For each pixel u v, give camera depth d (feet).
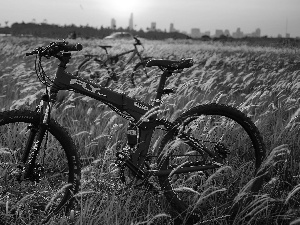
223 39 159.63
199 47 95.81
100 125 19.16
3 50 59.62
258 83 34.50
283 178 14.71
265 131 18.30
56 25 252.62
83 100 23.98
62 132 11.48
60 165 15.06
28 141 11.19
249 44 120.26
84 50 65.41
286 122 18.76
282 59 59.62
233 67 50.03
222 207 12.69
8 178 12.19
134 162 12.07
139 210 12.47
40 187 13.01
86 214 10.98
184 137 12.38
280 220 12.51
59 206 11.59
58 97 23.35
